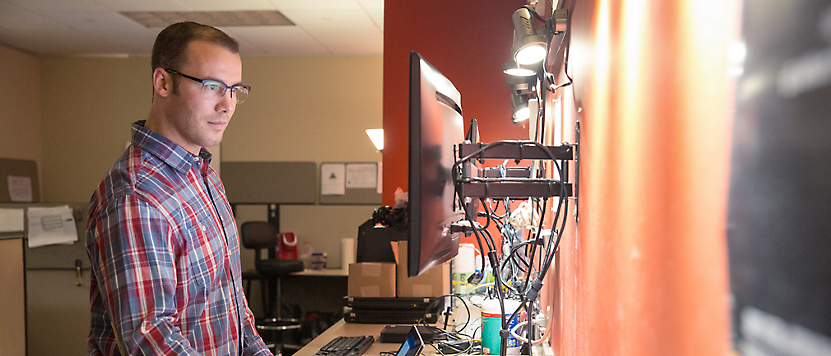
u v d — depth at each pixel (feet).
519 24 4.90
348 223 19.26
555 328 5.17
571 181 4.07
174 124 3.90
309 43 18.24
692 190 1.52
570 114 4.48
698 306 1.47
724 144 1.30
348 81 19.77
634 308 2.18
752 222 1.15
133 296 3.26
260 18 15.69
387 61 10.42
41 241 12.92
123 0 14.28
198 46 3.80
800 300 0.96
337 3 14.38
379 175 19.38
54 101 20.40
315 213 19.34
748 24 1.16
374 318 7.84
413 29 10.34
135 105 20.18
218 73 3.84
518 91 7.11
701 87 1.45
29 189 19.57
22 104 19.61
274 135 19.93
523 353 5.64
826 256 0.87
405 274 7.86
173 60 3.78
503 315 4.24
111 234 3.34
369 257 8.82
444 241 3.54
